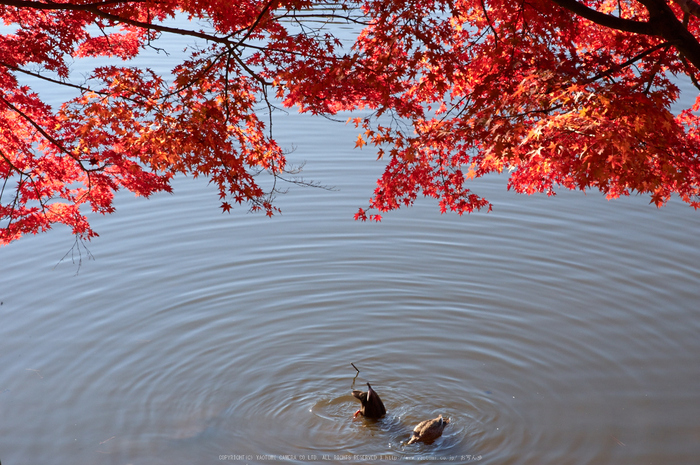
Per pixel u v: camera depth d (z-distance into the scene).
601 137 5.58
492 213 15.08
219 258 13.09
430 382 9.16
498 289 11.73
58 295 11.74
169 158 7.50
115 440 8.05
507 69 6.97
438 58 6.96
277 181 16.91
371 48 7.06
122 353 9.98
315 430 8.23
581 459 7.52
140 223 14.82
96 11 7.30
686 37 6.70
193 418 8.52
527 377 9.18
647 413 8.30
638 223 14.49
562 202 15.73
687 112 8.45
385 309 11.16
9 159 8.91
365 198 15.88
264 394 8.98
